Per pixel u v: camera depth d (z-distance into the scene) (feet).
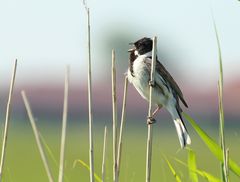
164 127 124.26
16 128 123.65
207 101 132.98
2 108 133.39
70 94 139.44
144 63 29.89
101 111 136.87
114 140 24.81
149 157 24.41
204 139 24.43
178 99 30.12
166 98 29.89
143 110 132.26
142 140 108.27
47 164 23.24
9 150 89.97
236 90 125.80
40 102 136.98
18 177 60.29
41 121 135.23
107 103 136.98
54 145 97.81
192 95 135.13
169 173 52.37
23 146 96.84
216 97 132.98
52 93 139.44
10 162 74.13
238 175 24.68
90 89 24.09
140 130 124.67
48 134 115.96
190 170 25.62
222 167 24.48
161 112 125.18
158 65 29.91
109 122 136.15
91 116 24.07
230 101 125.08
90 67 24.03
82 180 48.73
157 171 56.75
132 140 108.58
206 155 75.61
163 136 113.29
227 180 23.89
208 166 64.23
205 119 131.95
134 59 30.76
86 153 85.20
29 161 75.56
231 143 98.48
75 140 104.78
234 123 124.57
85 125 133.80
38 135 23.40
